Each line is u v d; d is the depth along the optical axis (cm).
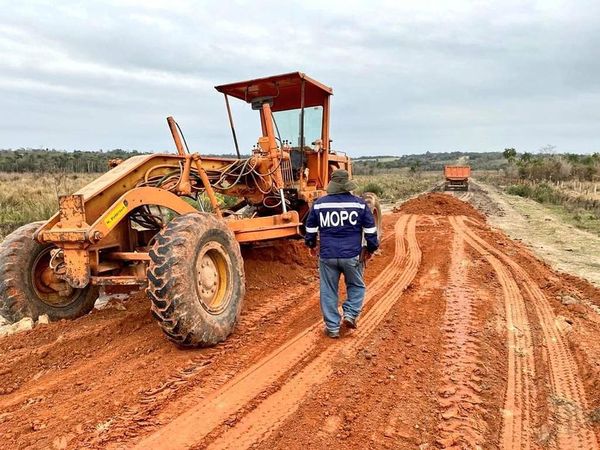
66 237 511
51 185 2619
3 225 1391
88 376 464
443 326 618
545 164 5391
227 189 747
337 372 475
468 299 734
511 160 7438
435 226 1589
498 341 587
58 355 507
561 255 1205
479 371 494
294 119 887
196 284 514
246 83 800
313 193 877
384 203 2880
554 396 463
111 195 563
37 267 610
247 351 527
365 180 4953
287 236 794
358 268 583
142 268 622
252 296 733
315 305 699
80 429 370
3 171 4853
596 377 489
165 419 386
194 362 496
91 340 543
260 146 813
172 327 493
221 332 539
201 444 353
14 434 365
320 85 827
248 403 412
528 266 988
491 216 2123
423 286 812
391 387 454
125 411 397
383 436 376
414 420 402
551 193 3278
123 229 621
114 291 681
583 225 1809
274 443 358
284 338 566
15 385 451
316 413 401
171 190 629
